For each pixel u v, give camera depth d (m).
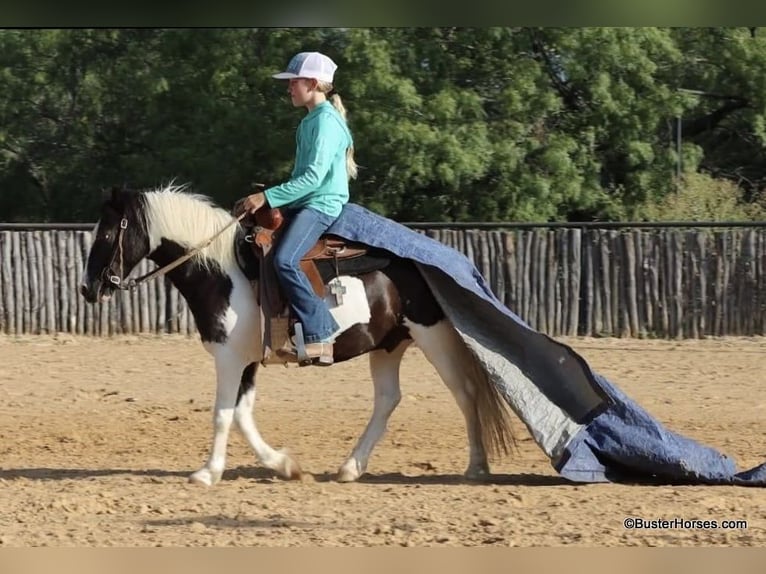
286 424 12.16
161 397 13.64
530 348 9.20
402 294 9.13
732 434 11.63
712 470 9.19
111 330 17.91
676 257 17.73
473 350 9.12
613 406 9.27
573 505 8.49
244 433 9.40
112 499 8.70
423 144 22.00
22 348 16.89
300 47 23.44
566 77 23.91
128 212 8.95
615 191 24.11
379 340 9.17
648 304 17.80
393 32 22.97
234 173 24.33
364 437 9.58
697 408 13.03
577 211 23.92
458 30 23.16
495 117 23.56
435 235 18.02
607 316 17.83
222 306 8.92
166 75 25.38
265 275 8.88
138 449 11.01
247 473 9.92
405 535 7.64
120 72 27.48
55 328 17.97
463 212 23.27
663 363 15.84
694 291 17.77
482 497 8.79
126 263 8.99
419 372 15.21
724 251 17.73
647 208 23.91
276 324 8.88
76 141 28.27
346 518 8.13
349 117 22.11
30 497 8.78
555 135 23.12
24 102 28.83
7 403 13.24
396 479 9.69
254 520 8.09
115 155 28.11
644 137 24.19
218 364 9.02
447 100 22.25
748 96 25.55
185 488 9.12
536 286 17.86
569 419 9.24
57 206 28.34
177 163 25.09
